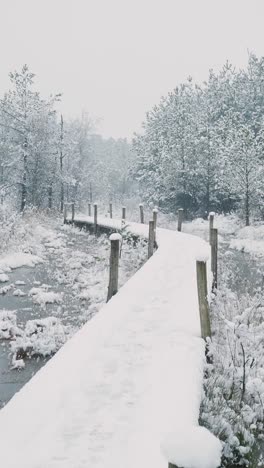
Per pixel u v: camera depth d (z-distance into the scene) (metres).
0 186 32.50
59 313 9.07
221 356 5.50
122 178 65.19
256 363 5.47
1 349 7.02
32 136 32.34
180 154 31.61
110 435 3.28
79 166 44.53
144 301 7.00
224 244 21.17
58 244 18.81
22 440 3.14
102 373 4.30
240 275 12.81
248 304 8.41
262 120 32.69
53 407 3.61
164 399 3.78
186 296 7.34
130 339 5.29
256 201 25.78
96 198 54.47
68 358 4.60
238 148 25.38
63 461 2.95
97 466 2.91
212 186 31.19
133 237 16.98
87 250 17.83
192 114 33.47
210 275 8.62
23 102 32.69
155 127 40.12
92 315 8.81
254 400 4.69
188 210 33.12
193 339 5.29
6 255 14.63
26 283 11.70
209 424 3.96
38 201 34.12
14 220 17.86
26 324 8.05
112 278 7.63
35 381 4.05
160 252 11.88
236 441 3.84
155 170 38.16
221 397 4.47
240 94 37.91
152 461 2.96
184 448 1.92
